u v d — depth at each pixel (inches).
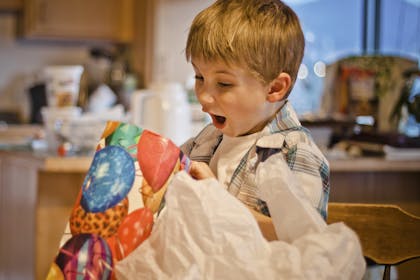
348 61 101.5
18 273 95.7
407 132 103.7
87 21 164.2
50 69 93.2
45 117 94.4
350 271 28.6
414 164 90.4
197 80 36.9
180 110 94.3
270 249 28.9
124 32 167.2
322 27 168.4
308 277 27.6
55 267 29.9
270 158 32.6
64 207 84.7
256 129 38.6
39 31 161.3
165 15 157.3
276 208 30.5
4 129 145.8
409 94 98.6
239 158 38.6
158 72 156.9
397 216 43.8
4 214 103.7
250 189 37.2
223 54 34.8
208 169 34.2
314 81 136.7
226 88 35.7
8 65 172.6
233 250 28.4
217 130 42.3
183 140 95.1
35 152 89.8
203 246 28.8
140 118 92.7
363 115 99.8
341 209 44.6
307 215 30.0
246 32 35.1
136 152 31.4
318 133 97.8
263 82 36.1
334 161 86.9
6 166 101.2
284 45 36.4
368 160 88.5
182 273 28.5
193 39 36.3
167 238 29.2
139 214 30.6
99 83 175.2
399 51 164.2
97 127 88.0
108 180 30.8
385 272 43.9
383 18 165.9
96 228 30.2
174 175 31.3
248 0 37.1
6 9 166.1
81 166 80.9
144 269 29.5
